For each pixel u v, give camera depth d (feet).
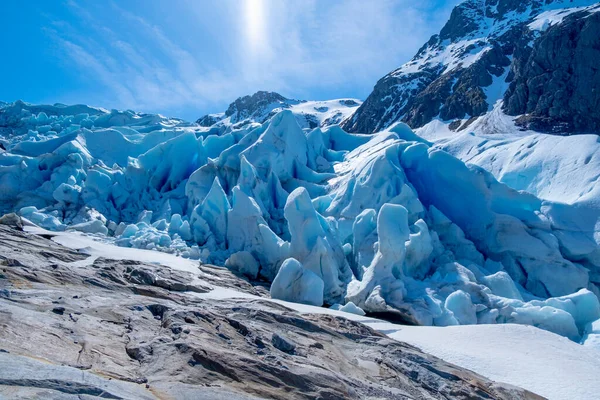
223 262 76.23
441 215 75.82
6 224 69.26
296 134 104.53
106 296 37.83
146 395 19.29
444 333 42.80
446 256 68.90
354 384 28.19
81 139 127.13
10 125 195.83
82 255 58.18
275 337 32.35
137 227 87.25
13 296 32.58
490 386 31.94
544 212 74.49
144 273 52.06
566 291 66.18
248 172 89.61
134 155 131.03
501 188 77.56
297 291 57.77
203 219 84.64
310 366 28.81
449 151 116.88
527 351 38.52
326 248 64.80
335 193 88.28
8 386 16.30
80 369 20.99
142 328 30.58
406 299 56.13
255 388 23.90
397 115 345.10
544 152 93.66
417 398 29.14
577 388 32.27
